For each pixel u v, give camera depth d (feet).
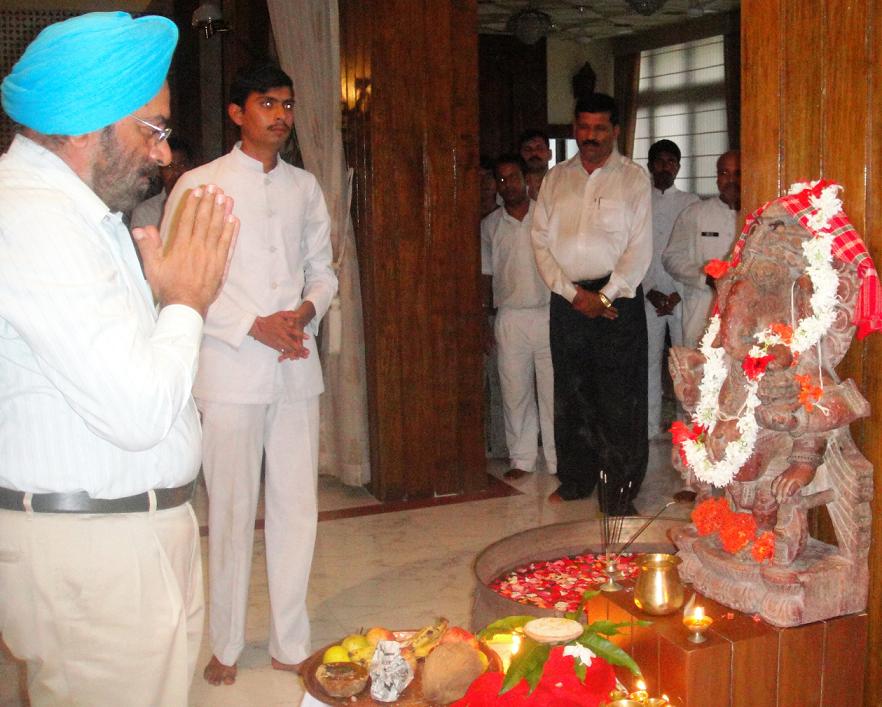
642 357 14.17
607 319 13.96
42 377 5.00
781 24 6.71
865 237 6.20
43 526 5.08
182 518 5.56
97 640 5.24
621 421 14.17
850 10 6.19
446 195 14.98
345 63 15.30
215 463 9.28
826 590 5.91
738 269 6.09
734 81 26.68
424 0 14.47
